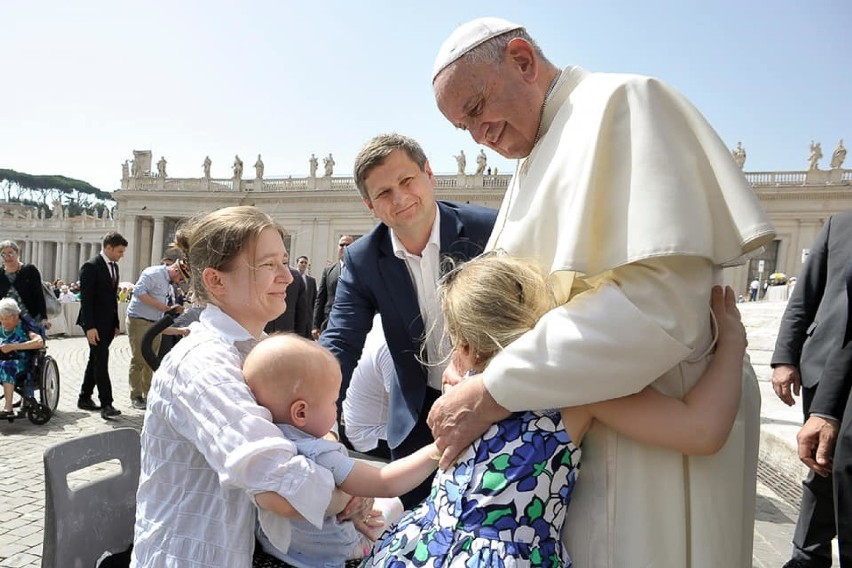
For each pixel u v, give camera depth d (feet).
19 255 24.23
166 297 24.35
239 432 4.04
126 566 5.93
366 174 7.48
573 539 4.67
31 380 21.11
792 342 9.70
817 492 8.78
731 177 4.39
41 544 11.47
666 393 4.63
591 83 5.11
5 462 16.51
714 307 4.77
